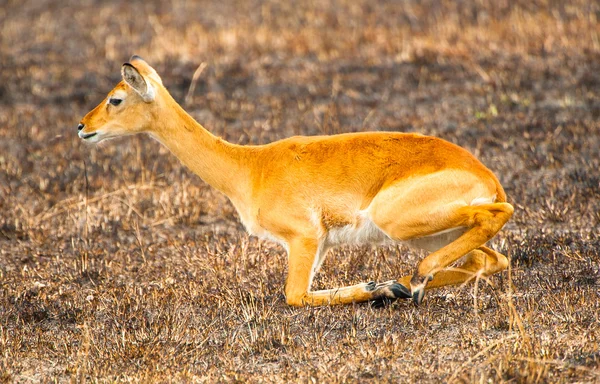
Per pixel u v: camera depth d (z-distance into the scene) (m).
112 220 19.03
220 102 27.77
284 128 24.62
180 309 14.23
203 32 35.84
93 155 23.55
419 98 26.95
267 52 33.12
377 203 13.07
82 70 32.25
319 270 15.32
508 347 11.58
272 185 13.70
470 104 26.02
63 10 43.00
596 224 16.91
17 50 35.50
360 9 38.56
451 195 12.66
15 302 14.71
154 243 17.86
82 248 17.44
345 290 13.58
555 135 22.53
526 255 15.27
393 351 11.87
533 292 13.77
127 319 13.78
